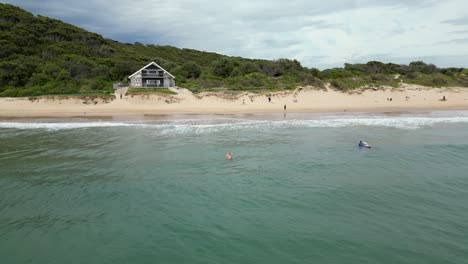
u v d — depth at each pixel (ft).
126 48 279.49
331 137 71.41
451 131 78.95
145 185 40.88
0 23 213.46
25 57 186.39
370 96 168.14
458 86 192.95
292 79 188.75
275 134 75.61
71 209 34.01
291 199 36.45
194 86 174.09
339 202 35.60
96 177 43.83
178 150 59.21
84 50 227.40
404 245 27.09
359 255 25.68
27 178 43.21
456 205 34.83
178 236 28.73
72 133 77.56
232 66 214.07
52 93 146.51
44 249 26.81
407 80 199.72
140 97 144.56
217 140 68.49
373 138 70.08
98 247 27.12
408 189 39.45
